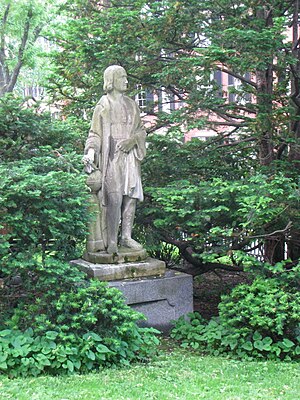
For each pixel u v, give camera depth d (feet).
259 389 18.88
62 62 35.60
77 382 18.89
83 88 37.55
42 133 28.91
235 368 21.16
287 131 31.76
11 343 20.03
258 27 29.01
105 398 17.51
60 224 22.13
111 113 26.94
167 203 26.45
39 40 79.77
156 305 26.37
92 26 31.76
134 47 30.63
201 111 32.58
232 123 32.22
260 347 22.56
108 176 26.89
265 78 32.01
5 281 22.94
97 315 21.45
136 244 27.71
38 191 20.61
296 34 31.94
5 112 27.53
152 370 20.51
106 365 20.79
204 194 26.63
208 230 28.43
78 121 34.14
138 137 27.37
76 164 25.72
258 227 25.16
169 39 31.50
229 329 23.58
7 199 21.21
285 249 32.81
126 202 27.55
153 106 35.01
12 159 27.73
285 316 22.11
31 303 22.17
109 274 26.00
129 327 21.16
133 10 31.65
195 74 28.99
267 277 25.34
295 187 24.77
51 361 19.83
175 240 31.35
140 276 26.61
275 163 30.30
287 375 20.51
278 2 30.45
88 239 27.50
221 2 29.89
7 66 69.82
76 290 22.12
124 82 27.25
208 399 17.75
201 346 24.30
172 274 27.45
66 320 21.13
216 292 35.17
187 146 33.30
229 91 34.27
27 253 21.36
